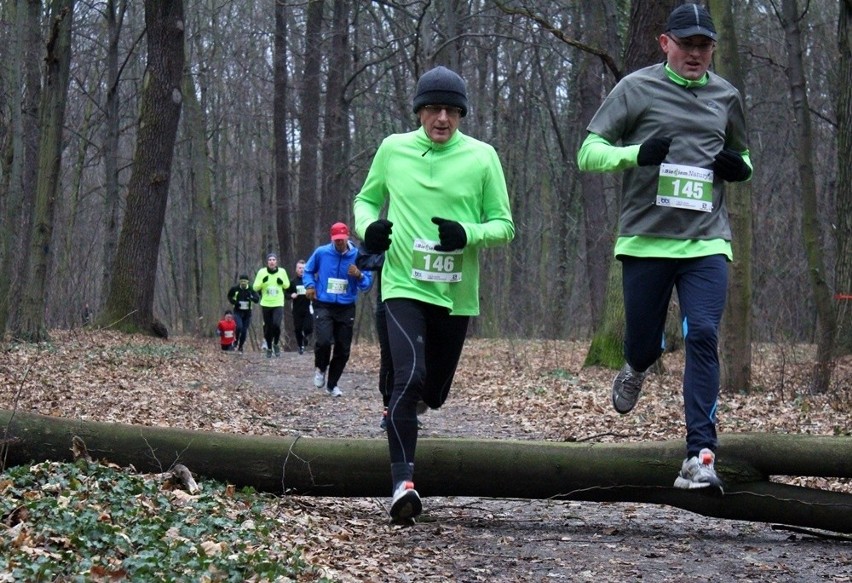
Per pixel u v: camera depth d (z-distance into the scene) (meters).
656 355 5.57
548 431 10.62
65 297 30.72
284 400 13.55
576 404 12.57
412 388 5.32
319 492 5.85
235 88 44.41
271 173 46.31
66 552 4.11
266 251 47.56
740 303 12.79
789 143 32.81
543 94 40.28
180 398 12.03
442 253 5.42
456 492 5.73
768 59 24.20
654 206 5.28
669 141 5.06
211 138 44.31
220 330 26.17
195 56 42.44
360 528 5.65
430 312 5.55
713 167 5.26
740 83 12.67
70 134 39.16
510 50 39.06
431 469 5.68
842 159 17.28
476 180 5.55
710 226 5.26
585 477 5.57
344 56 33.91
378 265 5.67
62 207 37.09
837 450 5.27
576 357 20.89
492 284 38.69
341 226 13.27
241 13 42.78
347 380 17.08
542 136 42.19
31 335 18.97
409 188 5.52
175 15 23.78
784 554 5.18
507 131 40.03
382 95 37.81
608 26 26.50
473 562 4.99
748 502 5.39
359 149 42.47
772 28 30.78
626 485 5.55
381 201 5.80
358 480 5.77
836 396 11.87
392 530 5.62
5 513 4.61
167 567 4.07
